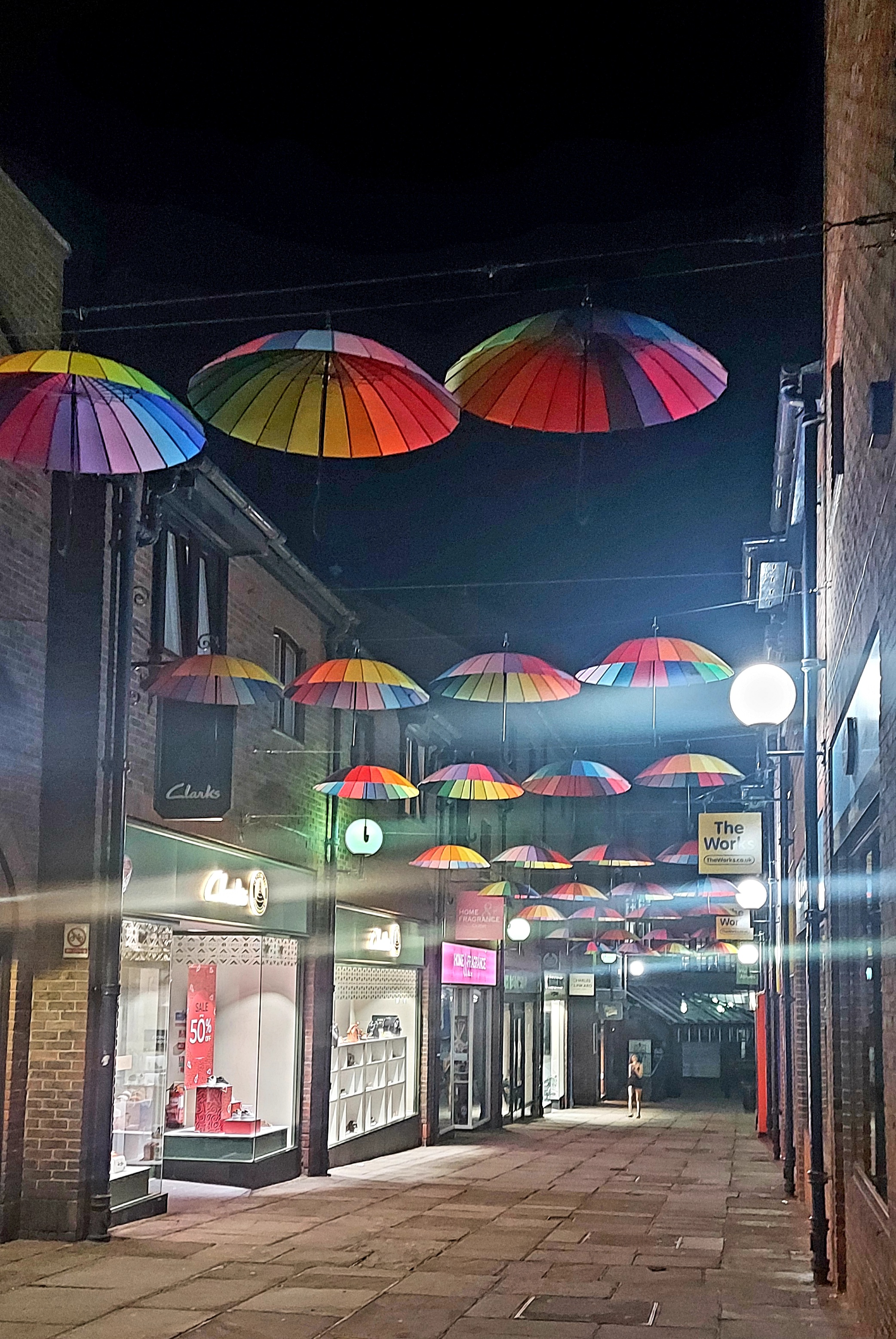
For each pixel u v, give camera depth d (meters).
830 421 11.23
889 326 7.01
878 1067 9.27
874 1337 8.96
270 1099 18.33
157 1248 12.98
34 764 13.37
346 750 21.39
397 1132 23.94
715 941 37.78
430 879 26.23
